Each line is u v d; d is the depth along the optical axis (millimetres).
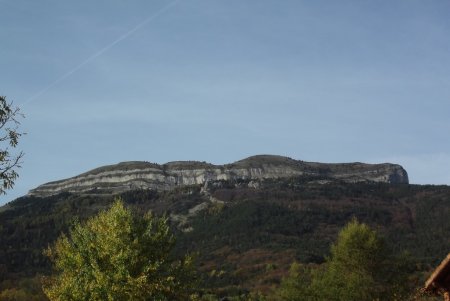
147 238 27016
